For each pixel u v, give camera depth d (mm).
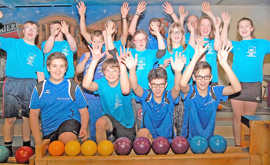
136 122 1856
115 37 1835
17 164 1511
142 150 1522
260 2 1805
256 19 1820
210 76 1829
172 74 1837
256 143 1515
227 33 1832
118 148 1534
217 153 1545
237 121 1854
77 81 1856
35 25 1836
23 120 1868
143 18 1830
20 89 1852
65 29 1837
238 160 1519
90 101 1855
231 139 1870
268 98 1843
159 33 1831
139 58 1840
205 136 1865
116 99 1835
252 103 1847
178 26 1824
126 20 1829
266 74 1844
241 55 1847
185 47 1832
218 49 1824
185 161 1512
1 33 1839
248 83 1848
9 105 1859
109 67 1812
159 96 1838
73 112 1863
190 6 1817
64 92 1844
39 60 1847
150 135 1826
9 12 1828
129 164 1505
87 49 1843
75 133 1841
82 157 1503
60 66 1826
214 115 1858
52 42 1840
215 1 1810
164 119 1857
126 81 1813
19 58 1842
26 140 1870
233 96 1844
